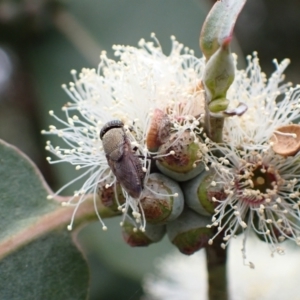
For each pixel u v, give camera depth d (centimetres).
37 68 23
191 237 17
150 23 22
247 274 22
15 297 18
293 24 29
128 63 17
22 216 18
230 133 17
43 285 18
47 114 22
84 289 18
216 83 16
